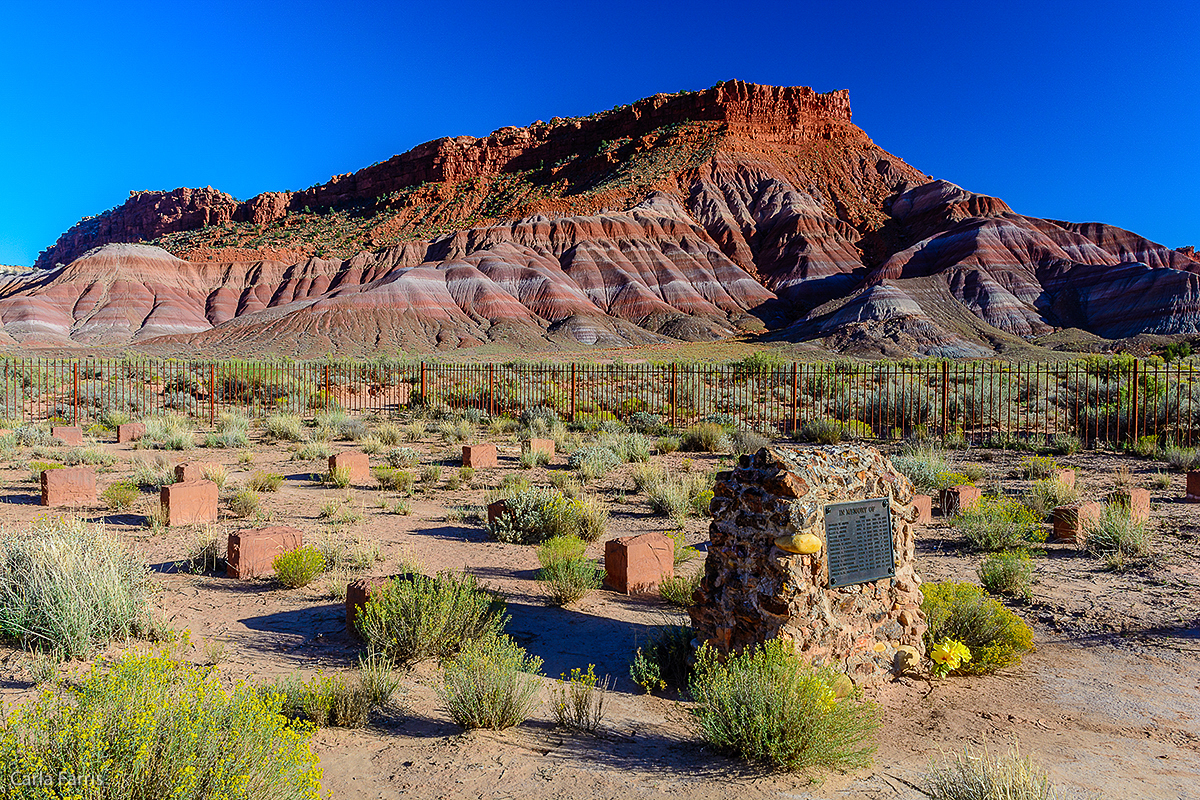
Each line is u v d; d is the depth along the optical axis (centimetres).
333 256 18262
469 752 423
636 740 445
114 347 10694
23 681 491
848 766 409
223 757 310
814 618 493
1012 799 342
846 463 534
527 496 1016
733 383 3488
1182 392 2262
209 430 2356
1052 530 1045
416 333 12112
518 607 705
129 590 625
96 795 284
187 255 17412
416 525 1070
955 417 2416
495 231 16138
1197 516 1105
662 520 1117
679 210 18262
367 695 480
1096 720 482
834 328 11969
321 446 1809
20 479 1389
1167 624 670
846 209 19912
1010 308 12850
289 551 812
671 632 601
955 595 613
